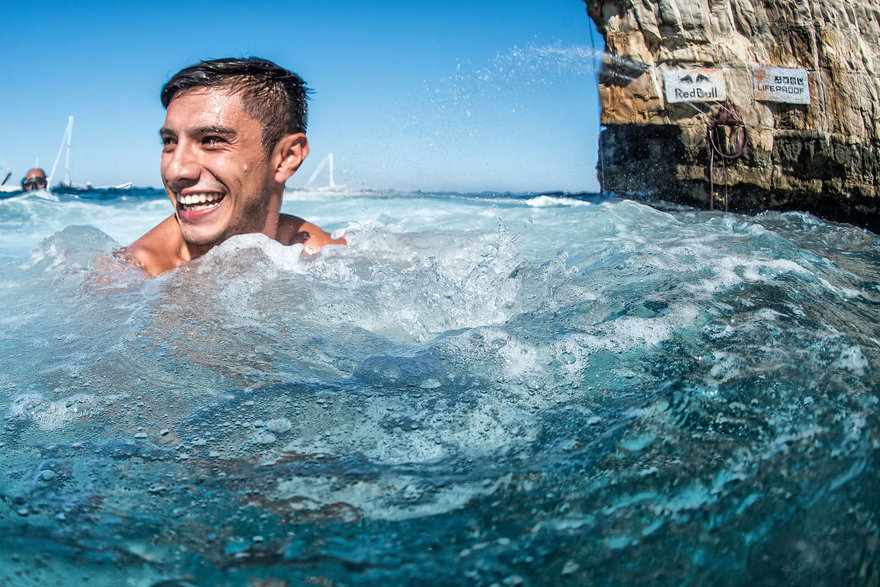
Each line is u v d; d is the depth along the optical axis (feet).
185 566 2.94
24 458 3.87
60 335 6.09
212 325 6.18
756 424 3.93
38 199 18.98
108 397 4.70
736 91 20.92
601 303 6.51
